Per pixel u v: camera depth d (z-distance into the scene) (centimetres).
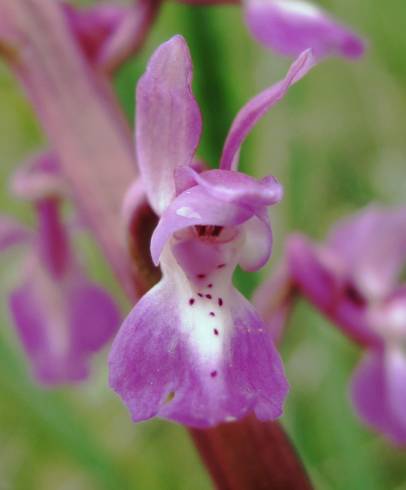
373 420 16
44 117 13
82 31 14
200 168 12
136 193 12
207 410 11
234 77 17
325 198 21
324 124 22
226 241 11
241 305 11
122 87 17
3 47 13
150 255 12
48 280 16
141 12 14
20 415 19
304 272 15
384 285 15
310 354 18
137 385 11
